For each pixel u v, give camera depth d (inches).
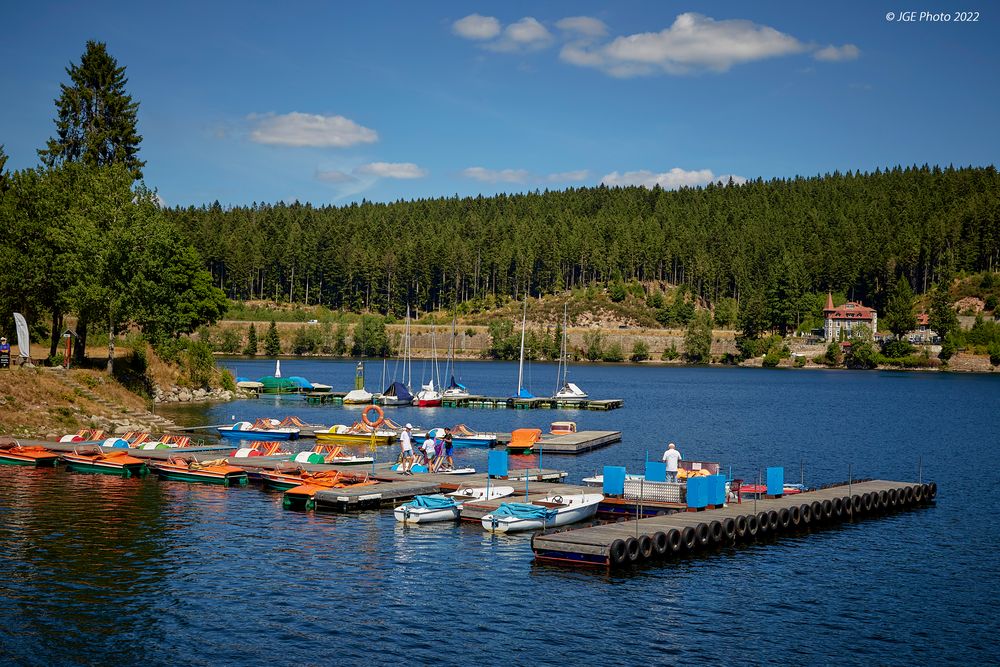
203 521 1574.8
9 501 1700.3
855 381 7500.0
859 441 3134.8
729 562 1391.5
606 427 3548.2
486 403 4424.2
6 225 3125.0
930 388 6584.6
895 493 1870.1
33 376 2674.7
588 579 1277.1
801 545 1515.7
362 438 2709.2
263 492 1856.5
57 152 4402.1
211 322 5078.7
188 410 3599.9
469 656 989.2
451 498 1670.8
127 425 2728.8
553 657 991.6
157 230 3213.6
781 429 3535.9
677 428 3535.9
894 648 1043.3
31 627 1038.4
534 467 2330.2
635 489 1705.2
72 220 3036.4
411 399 4419.3
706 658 999.6
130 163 4566.9
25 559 1301.7
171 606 1122.0
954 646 1051.9
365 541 1459.2
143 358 3757.4
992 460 2674.7
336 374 7052.2
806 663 992.9
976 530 1652.3
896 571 1360.7
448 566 1325.0
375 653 991.6
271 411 3828.7
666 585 1259.2
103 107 4525.1
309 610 1121.4
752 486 1868.8
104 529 1492.4
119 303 3075.8
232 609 1117.7
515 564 1341.0
